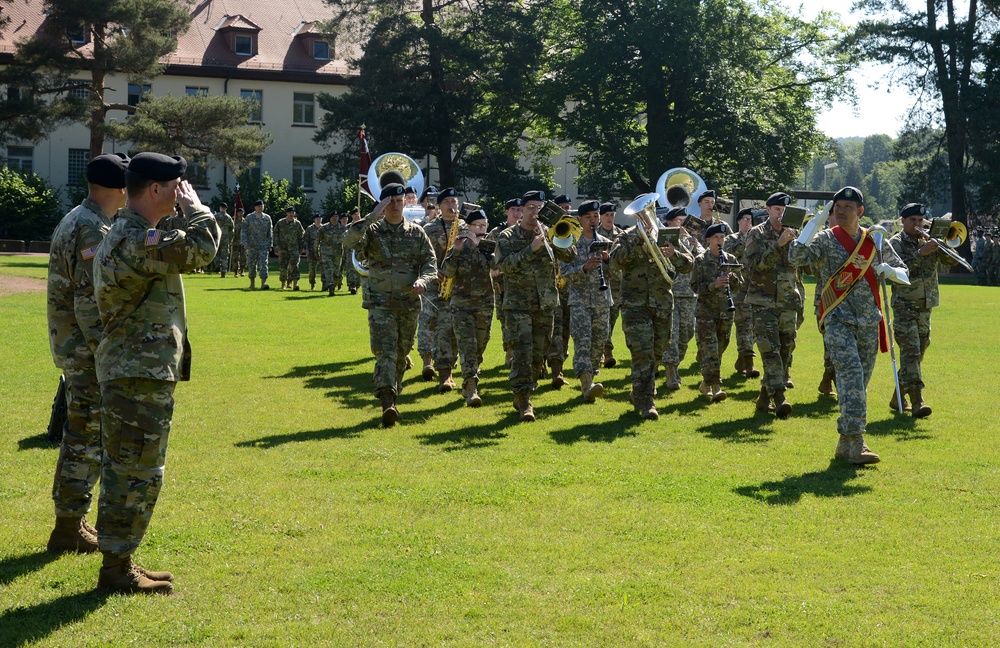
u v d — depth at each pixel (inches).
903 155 2204.7
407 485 286.8
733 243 523.5
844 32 2181.3
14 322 678.5
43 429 347.6
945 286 1461.6
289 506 263.9
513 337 394.9
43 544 232.1
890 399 451.5
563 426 380.2
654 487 288.4
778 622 193.0
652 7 1863.9
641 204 396.2
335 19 2023.9
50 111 1660.9
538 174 2428.6
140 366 203.2
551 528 249.1
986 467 319.6
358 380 482.6
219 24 2479.1
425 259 388.5
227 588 207.3
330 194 2151.8
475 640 183.3
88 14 1631.4
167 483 285.3
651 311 402.6
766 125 1923.0
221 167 2409.0
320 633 185.3
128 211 206.5
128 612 194.4
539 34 2022.6
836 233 335.3
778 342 414.9
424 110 1936.5
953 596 207.2
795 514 263.7
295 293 1027.9
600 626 189.9
